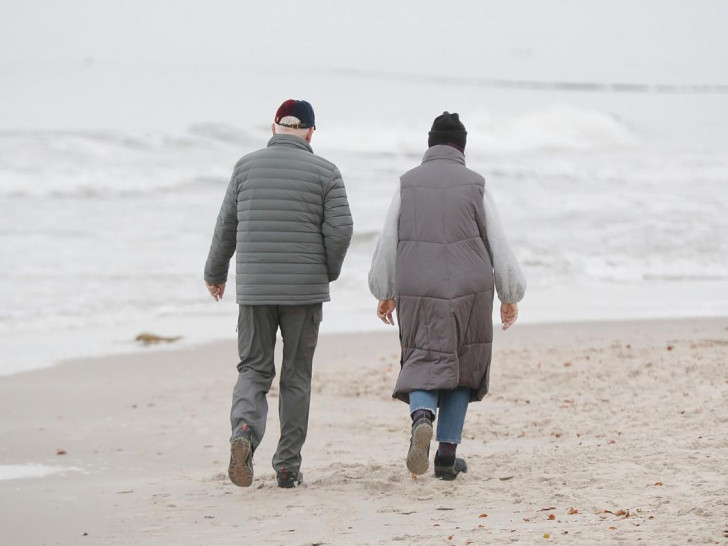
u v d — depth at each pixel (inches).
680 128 6609.3
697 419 870.4
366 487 708.0
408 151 5349.4
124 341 1587.1
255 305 690.8
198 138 4375.0
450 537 548.4
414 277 667.4
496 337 1545.3
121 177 3447.3
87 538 606.2
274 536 582.6
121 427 1026.7
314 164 700.7
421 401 661.9
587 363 1230.3
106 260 2314.2
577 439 859.4
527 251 2512.3
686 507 580.7
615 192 3695.9
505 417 980.6
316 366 1338.6
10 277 2105.1
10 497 727.7
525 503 640.4
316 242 702.5
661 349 1306.6
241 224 698.8
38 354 1470.2
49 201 3105.3
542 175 4089.6
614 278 2299.5
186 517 647.1
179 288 2066.9
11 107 5866.1
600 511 598.9
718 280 2299.5
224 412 1104.8
